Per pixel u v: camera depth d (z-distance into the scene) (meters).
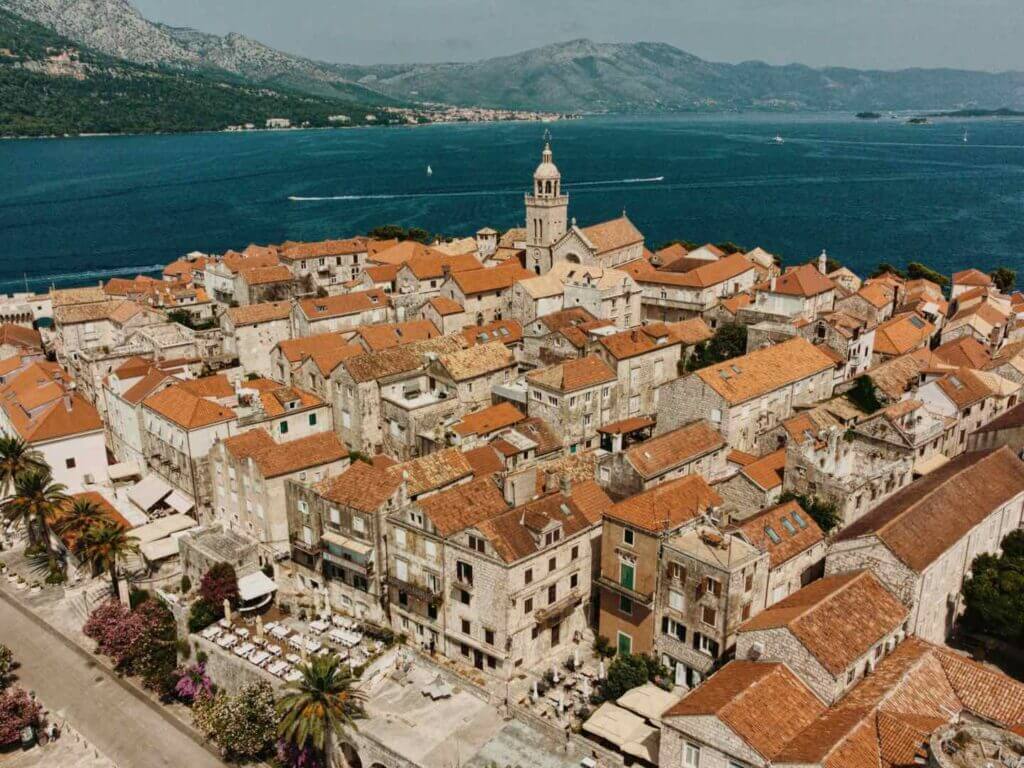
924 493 87.25
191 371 153.25
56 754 85.81
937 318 163.88
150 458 129.75
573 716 80.62
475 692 84.12
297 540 104.62
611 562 87.50
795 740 63.34
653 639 84.12
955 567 83.25
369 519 94.62
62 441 126.69
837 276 192.25
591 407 126.56
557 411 123.25
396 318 180.50
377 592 96.75
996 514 89.12
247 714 82.50
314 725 74.50
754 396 114.25
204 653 94.56
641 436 123.62
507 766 72.94
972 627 86.50
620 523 85.56
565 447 123.38
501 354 140.25
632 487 98.56
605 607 89.00
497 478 96.25
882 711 64.12
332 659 79.88
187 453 118.44
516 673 87.19
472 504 92.06
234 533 111.06
